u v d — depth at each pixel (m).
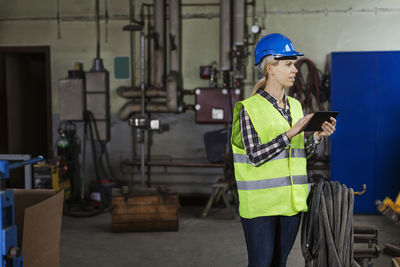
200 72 5.39
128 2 5.53
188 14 5.46
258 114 1.74
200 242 3.86
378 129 4.80
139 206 4.18
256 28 5.16
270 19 5.37
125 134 5.64
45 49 5.68
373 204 4.85
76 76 5.49
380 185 4.84
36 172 4.90
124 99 5.63
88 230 4.29
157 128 5.12
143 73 5.31
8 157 2.24
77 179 5.65
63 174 5.20
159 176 5.63
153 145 5.63
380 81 4.76
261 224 1.77
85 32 5.62
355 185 4.87
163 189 4.25
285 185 1.76
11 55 6.43
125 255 3.49
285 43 1.76
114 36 5.59
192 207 5.39
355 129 4.83
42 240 1.44
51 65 5.70
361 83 4.79
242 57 5.25
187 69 5.52
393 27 5.22
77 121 5.69
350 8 5.26
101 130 5.58
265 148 1.66
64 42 5.66
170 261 3.35
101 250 3.63
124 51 5.60
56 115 5.72
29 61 7.04
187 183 5.60
